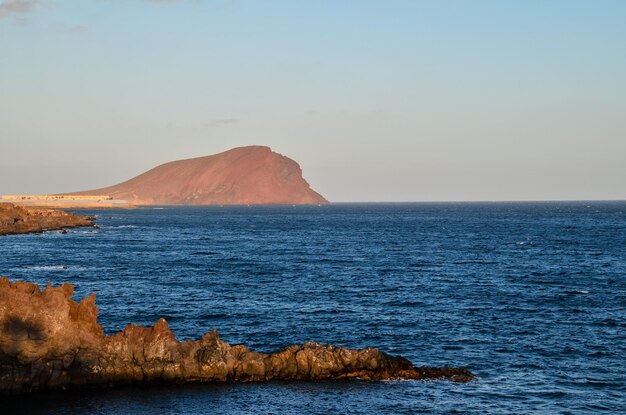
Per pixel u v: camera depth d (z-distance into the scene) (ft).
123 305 172.76
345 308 171.53
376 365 107.86
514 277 242.17
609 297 193.88
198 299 183.93
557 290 208.13
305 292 200.13
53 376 98.68
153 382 101.76
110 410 92.12
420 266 279.49
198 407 93.61
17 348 97.25
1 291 100.22
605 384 107.04
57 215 621.72
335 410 93.50
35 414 90.48
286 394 99.04
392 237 485.56
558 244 408.05
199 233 532.32
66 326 100.27
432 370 110.11
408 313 165.27
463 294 198.39
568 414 93.97
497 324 152.35
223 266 274.77
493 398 99.60
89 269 256.73
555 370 114.42
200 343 105.60
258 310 167.12
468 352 126.31
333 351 107.55
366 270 263.08
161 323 105.19
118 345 101.81
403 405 95.86
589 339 137.39
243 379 104.06
